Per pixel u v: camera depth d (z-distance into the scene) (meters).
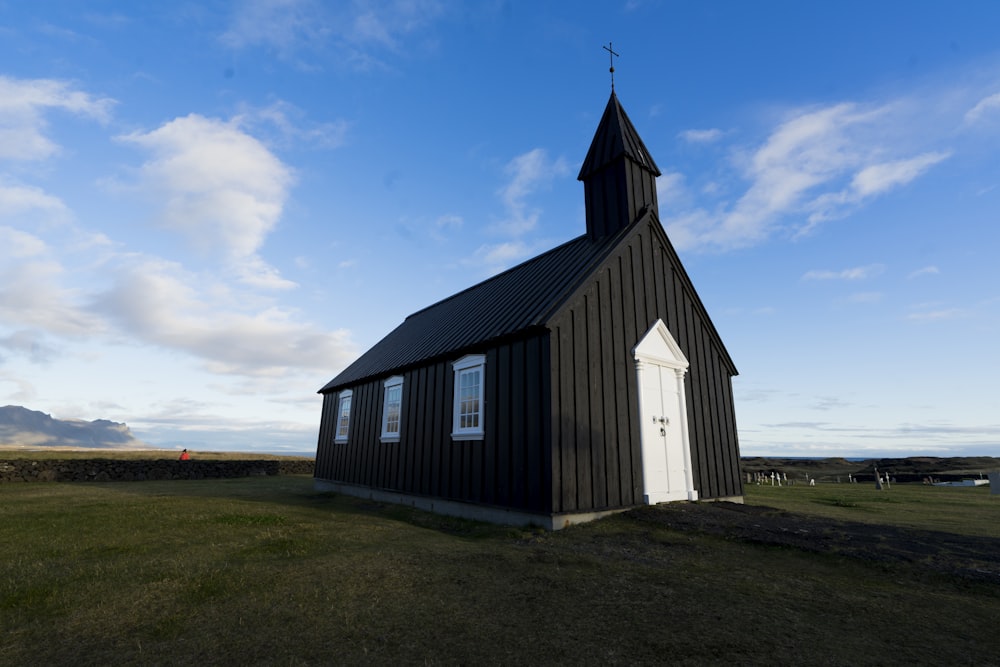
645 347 11.45
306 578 5.67
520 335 10.30
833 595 5.11
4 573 5.93
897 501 12.85
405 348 16.69
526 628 4.29
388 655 3.79
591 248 13.13
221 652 3.87
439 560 6.50
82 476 20.91
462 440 11.62
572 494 9.14
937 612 4.64
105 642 4.07
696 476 11.88
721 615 4.57
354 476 16.84
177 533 8.42
